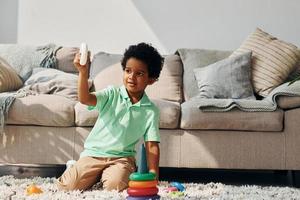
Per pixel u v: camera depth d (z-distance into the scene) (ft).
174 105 8.20
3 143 8.16
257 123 7.95
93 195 5.95
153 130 6.44
